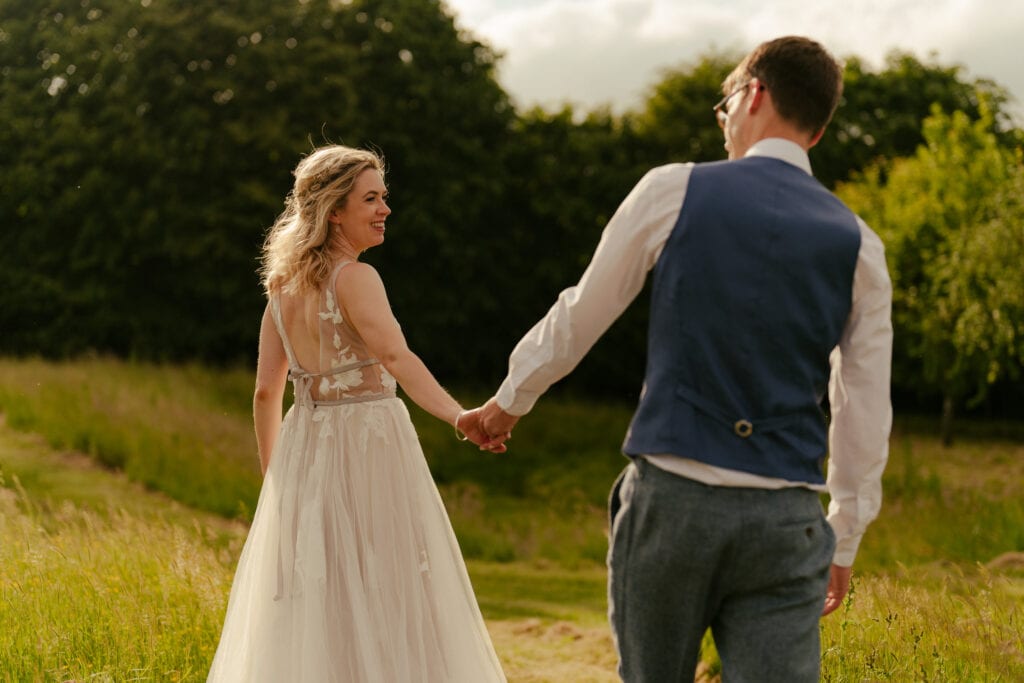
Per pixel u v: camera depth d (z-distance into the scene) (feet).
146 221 65.05
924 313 62.75
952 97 85.76
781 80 7.25
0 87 69.15
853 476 7.18
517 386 7.27
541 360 7.14
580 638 21.40
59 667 12.09
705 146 77.77
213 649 13.37
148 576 16.26
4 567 15.16
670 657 7.04
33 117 68.74
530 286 77.41
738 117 7.51
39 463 36.42
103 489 34.58
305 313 10.04
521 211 77.71
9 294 68.69
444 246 71.41
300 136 66.44
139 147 65.05
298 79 66.49
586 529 40.57
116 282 69.05
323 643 9.42
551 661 18.90
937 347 62.54
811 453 6.86
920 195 63.98
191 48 66.28
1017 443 67.05
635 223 6.94
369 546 9.77
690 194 6.91
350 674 9.53
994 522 35.27
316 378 10.04
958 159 63.26
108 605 14.16
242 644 9.87
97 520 20.83
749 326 6.73
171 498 35.22
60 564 15.75
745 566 6.73
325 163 9.94
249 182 67.05
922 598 14.32
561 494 49.73
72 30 69.05
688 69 79.00
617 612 7.16
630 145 79.51
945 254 61.26
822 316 6.84
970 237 59.06
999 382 78.89
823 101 7.27
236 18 66.44
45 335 68.64
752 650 6.77
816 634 6.90
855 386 7.06
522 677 17.34
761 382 6.72
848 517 7.28
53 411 41.16
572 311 7.02
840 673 12.43
